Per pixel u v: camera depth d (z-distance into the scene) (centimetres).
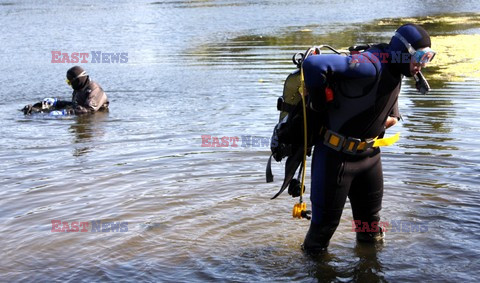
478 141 654
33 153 671
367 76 364
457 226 452
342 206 404
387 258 408
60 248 426
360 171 402
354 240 437
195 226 460
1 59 1396
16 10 2681
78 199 518
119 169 599
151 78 1118
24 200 518
